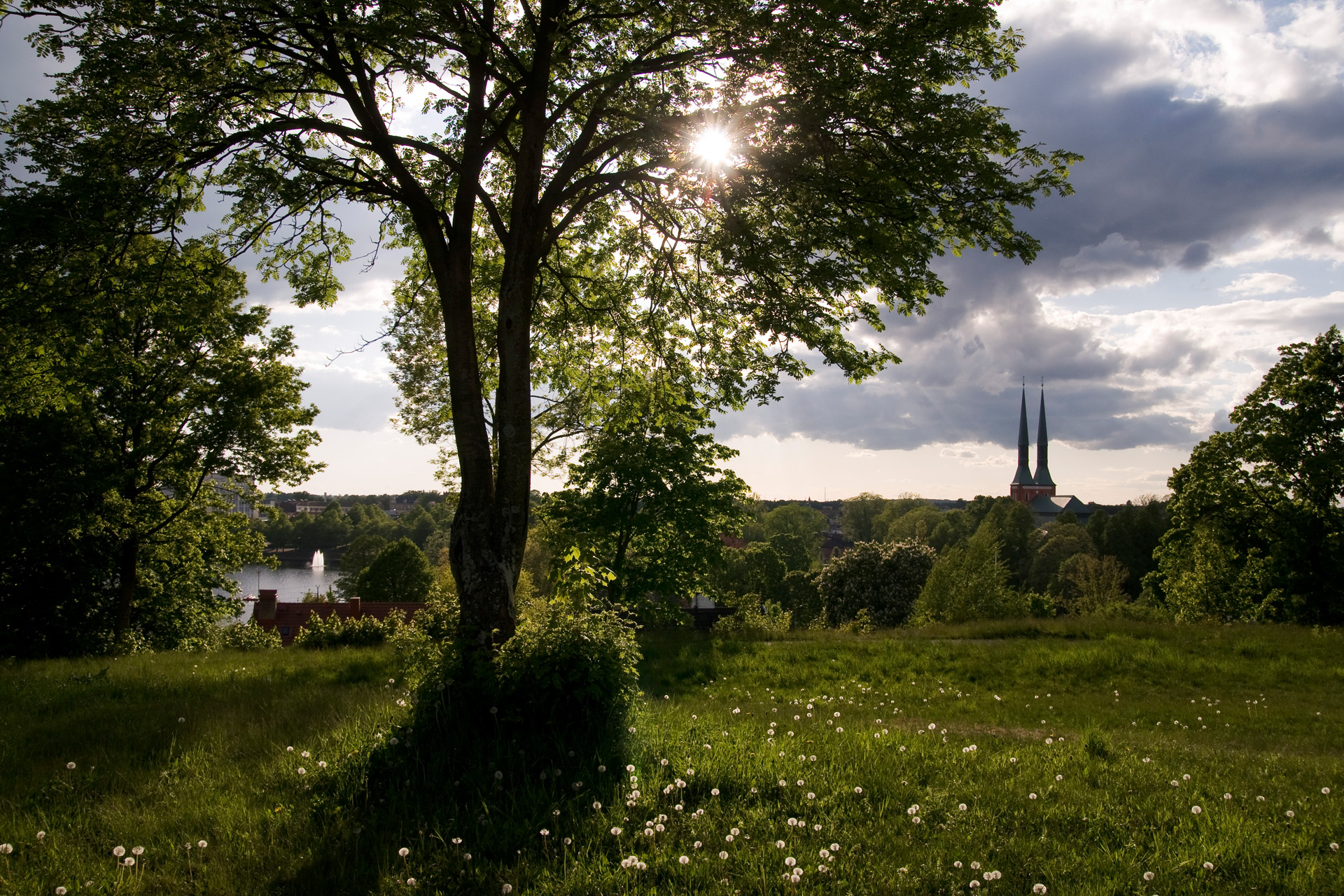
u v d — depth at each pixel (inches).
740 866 166.6
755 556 2596.0
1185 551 1576.0
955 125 351.3
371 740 250.4
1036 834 195.8
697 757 242.8
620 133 427.2
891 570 2123.5
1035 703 538.0
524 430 360.2
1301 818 219.8
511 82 384.2
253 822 193.6
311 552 6220.5
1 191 353.7
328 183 408.8
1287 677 636.1
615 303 525.3
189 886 160.9
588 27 410.0
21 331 388.2
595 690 257.6
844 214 370.3
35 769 235.9
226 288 471.5
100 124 368.2
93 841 181.9
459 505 348.5
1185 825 204.7
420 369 1088.2
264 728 289.4
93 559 1013.8
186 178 403.5
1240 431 1397.6
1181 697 573.6
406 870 164.9
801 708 453.7
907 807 213.2
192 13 338.6
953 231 402.0
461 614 336.2
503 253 523.5
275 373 1036.5
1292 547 1315.2
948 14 335.6
